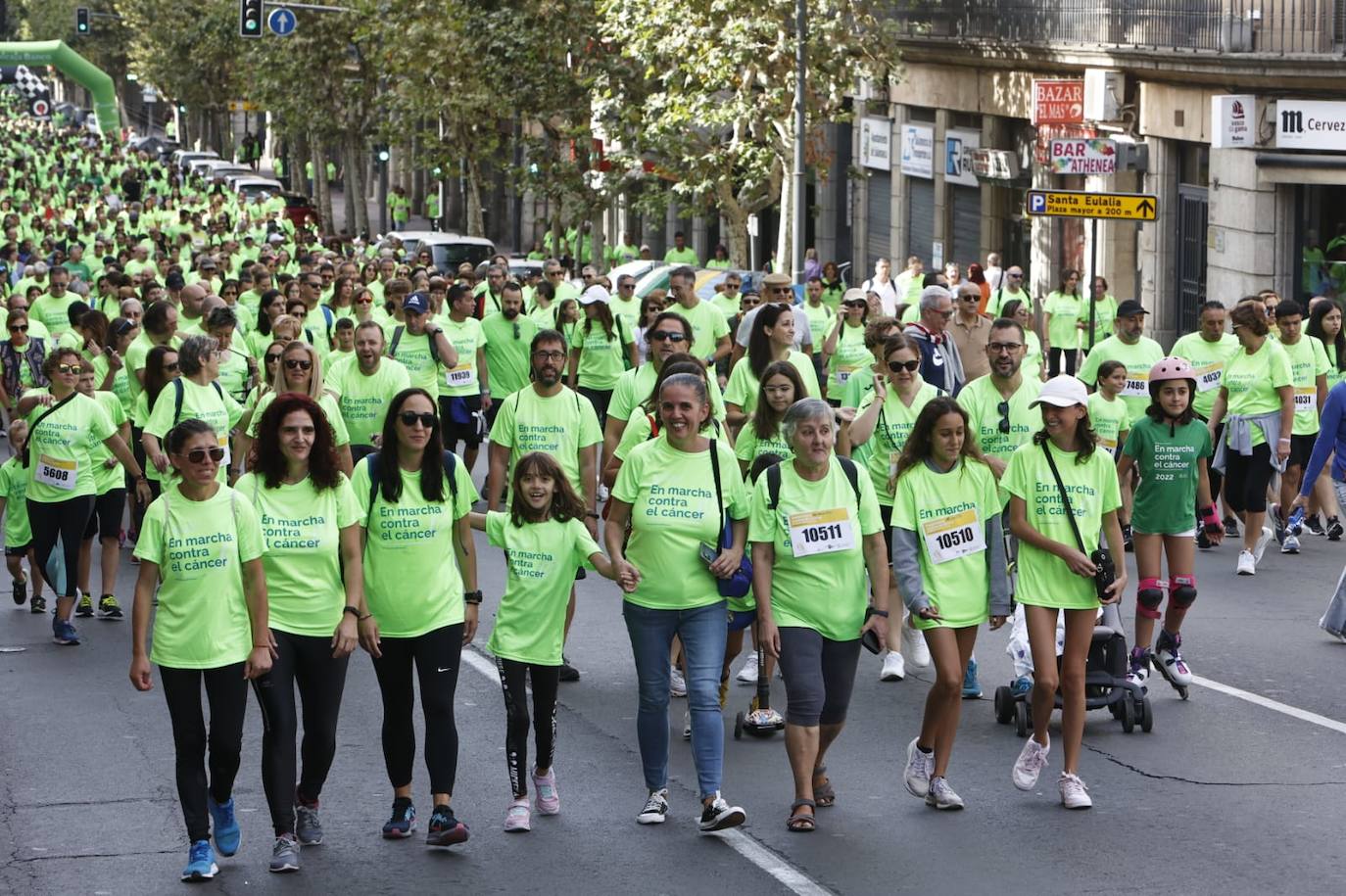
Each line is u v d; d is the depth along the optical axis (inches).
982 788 445.7
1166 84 1408.7
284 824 393.1
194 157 3636.8
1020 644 494.6
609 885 382.0
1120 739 487.8
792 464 416.2
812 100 1542.8
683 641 418.3
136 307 844.6
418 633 407.8
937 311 592.4
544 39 1838.1
